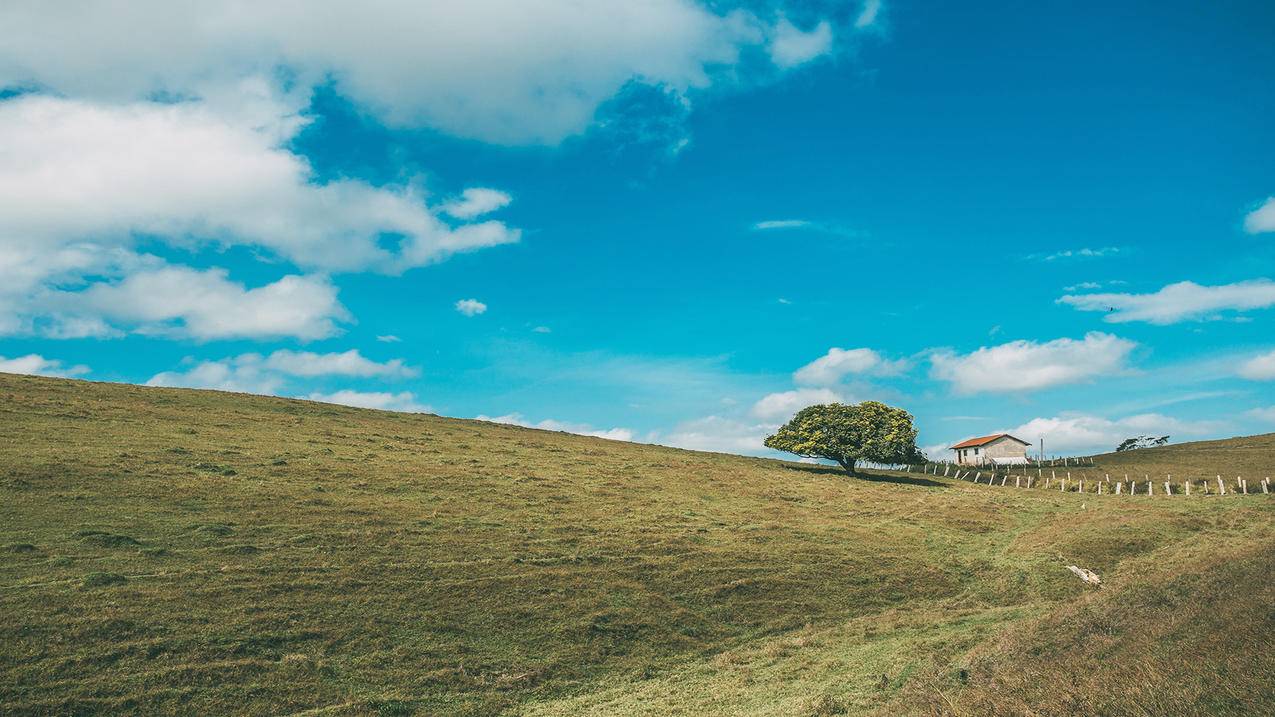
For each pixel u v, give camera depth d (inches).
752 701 922.1
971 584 1594.5
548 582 1323.8
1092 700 595.8
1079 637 899.4
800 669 1052.5
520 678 1011.3
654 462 2736.2
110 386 2652.6
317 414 2802.7
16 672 840.3
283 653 982.4
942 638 1154.7
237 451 1941.4
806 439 3147.1
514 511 1743.4
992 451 4345.5
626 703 949.8
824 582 1503.4
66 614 971.9
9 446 1651.1
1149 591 1074.1
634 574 1419.8
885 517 2149.4
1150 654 703.7
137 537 1261.1
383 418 2989.7
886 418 3157.0
